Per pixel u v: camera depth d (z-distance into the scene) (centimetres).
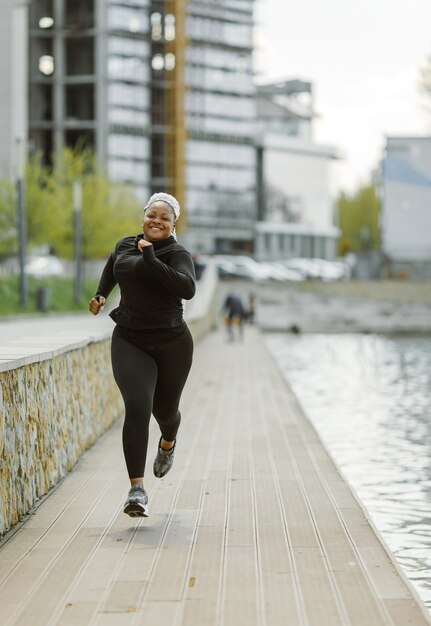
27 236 6334
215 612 568
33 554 704
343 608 574
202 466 1112
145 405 778
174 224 809
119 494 933
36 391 910
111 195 7281
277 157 14862
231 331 4281
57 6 12712
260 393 2042
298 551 711
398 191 6378
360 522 809
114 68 12650
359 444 1638
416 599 591
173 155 13238
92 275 7731
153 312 788
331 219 15750
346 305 7694
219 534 767
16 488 813
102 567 666
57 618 557
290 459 1165
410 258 8012
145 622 549
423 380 3033
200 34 13462
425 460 1456
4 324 4378
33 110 12800
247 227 14212
